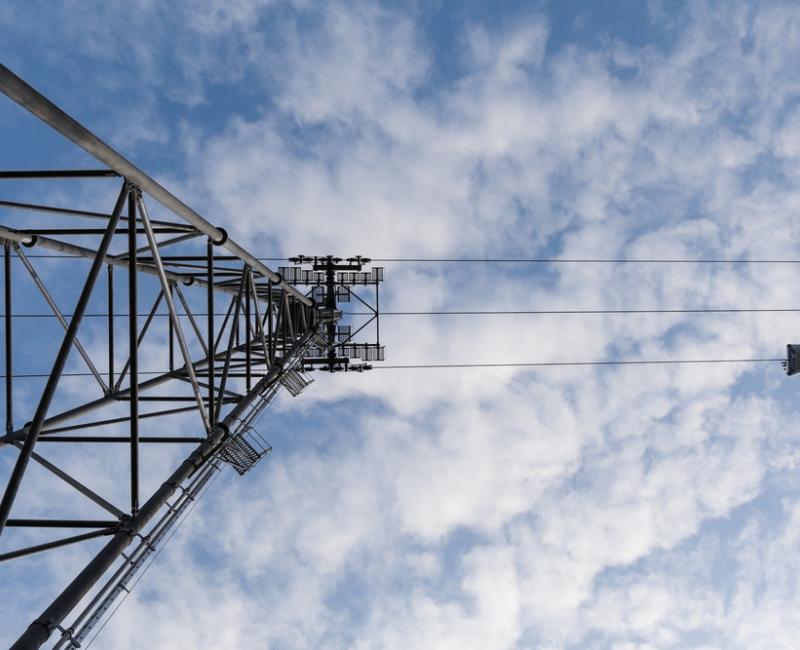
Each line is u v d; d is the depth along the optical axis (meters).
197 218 8.88
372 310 21.19
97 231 9.67
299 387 16.58
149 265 12.11
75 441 9.45
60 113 5.21
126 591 7.36
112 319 11.32
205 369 13.87
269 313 14.83
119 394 11.18
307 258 20.67
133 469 7.43
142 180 7.06
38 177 6.93
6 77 4.36
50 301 9.83
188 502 9.24
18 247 9.17
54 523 7.38
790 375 16.81
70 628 6.32
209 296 10.13
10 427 8.88
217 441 9.89
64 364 6.20
